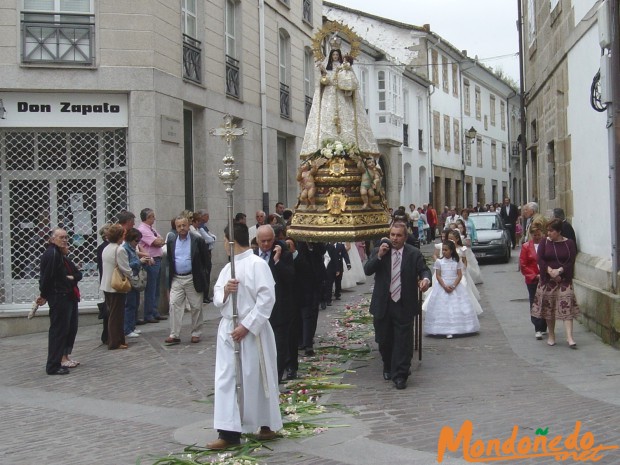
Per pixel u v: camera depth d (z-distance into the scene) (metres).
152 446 7.04
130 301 13.28
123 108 15.83
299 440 7.00
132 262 12.91
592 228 13.07
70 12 15.45
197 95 18.00
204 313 16.42
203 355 11.59
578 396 8.31
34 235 15.51
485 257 26.94
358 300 17.94
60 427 7.84
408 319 9.16
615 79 11.22
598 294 11.80
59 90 15.37
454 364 10.45
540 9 18.56
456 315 12.73
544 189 18.41
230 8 20.53
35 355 12.11
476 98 53.97
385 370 9.59
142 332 13.97
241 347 6.80
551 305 11.32
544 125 18.17
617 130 11.20
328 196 10.34
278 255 9.25
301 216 10.55
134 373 10.44
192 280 12.64
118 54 15.66
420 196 41.94
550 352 10.98
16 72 15.07
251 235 16.91
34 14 15.23
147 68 15.84
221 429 6.66
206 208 18.50
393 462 6.30
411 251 9.27
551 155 17.64
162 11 16.36
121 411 8.41
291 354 9.73
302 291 11.06
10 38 15.05
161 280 16.23
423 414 7.80
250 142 21.11
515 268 25.05
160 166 16.14
